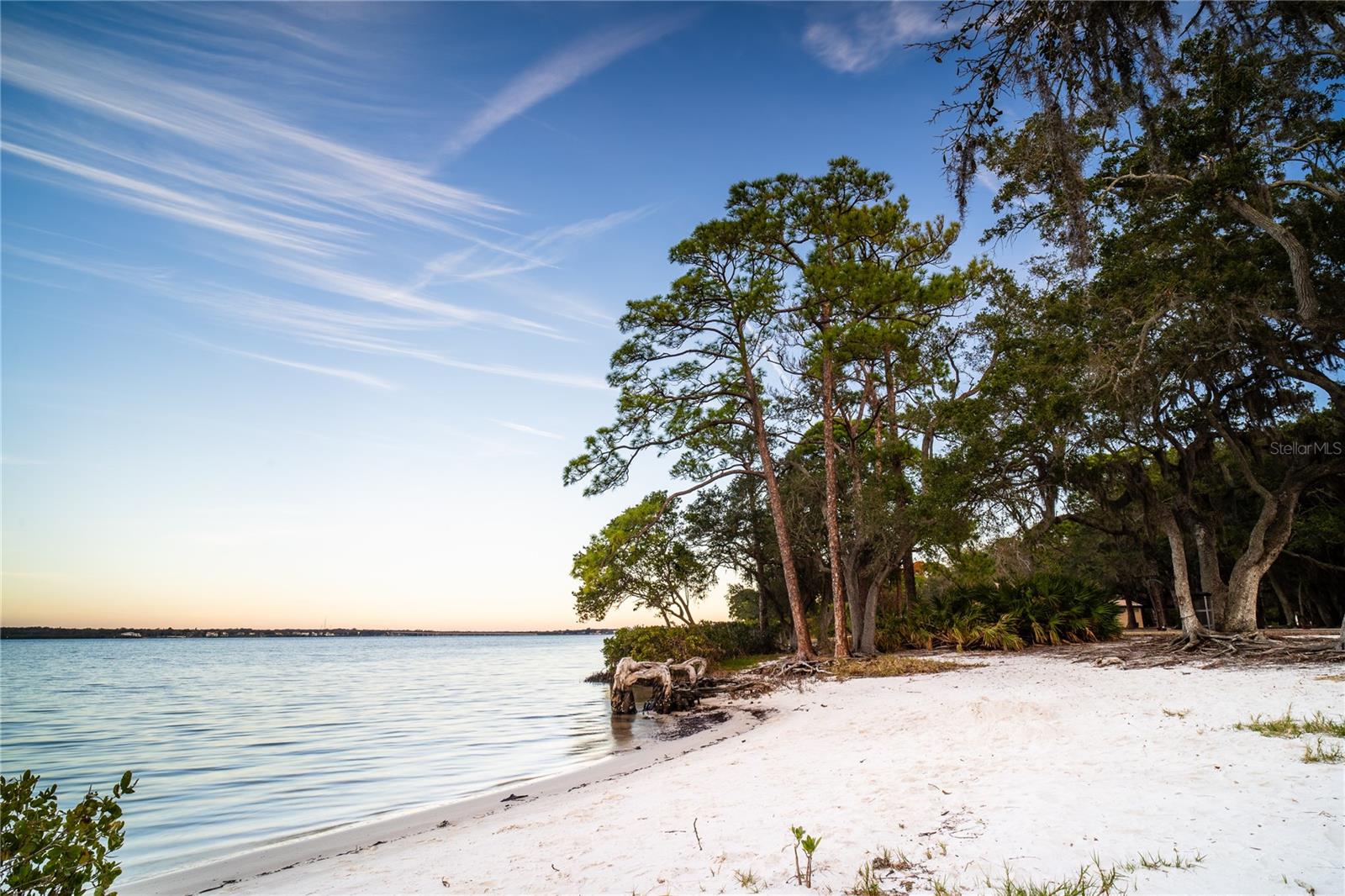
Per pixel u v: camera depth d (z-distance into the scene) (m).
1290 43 7.70
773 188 28.25
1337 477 21.80
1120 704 11.58
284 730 20.95
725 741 14.19
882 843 5.71
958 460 24.09
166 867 8.03
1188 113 14.23
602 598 33.16
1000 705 11.67
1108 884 4.36
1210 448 21.64
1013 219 17.89
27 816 3.71
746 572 39.44
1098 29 5.98
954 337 31.45
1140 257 17.55
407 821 9.63
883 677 21.94
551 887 5.52
